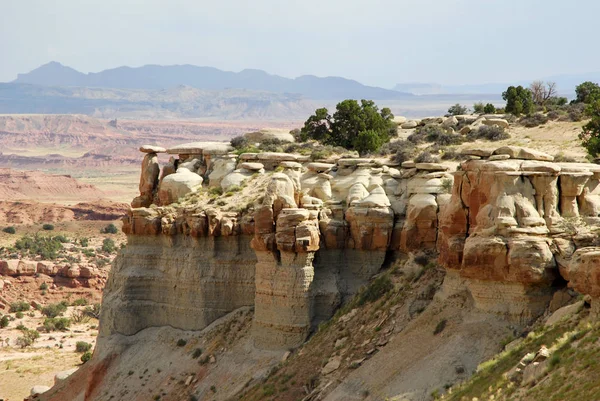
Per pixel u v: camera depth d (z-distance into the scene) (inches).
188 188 3693.4
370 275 3235.7
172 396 3275.1
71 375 3740.2
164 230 3572.8
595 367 1914.4
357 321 3002.0
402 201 3282.5
